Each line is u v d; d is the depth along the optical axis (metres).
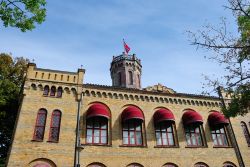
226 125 28.55
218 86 17.59
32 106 22.47
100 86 25.91
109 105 25.53
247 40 15.89
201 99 29.55
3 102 28.34
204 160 25.73
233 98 18.94
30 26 13.35
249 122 30.33
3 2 12.73
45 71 24.42
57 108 23.22
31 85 23.34
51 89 24.02
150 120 26.28
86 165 21.64
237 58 16.17
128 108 25.50
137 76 47.22
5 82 29.39
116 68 47.53
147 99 27.38
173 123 26.95
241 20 15.90
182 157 25.09
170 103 28.12
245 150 27.77
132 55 48.47
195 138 27.23
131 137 24.86
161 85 30.05
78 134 22.44
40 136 21.61
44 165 20.42
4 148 31.12
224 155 26.81
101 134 24.00
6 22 13.02
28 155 20.27
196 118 26.55
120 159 22.94
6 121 30.69
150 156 24.03
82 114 23.97
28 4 12.97
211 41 15.88
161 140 25.78
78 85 24.86
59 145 21.48
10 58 32.81
